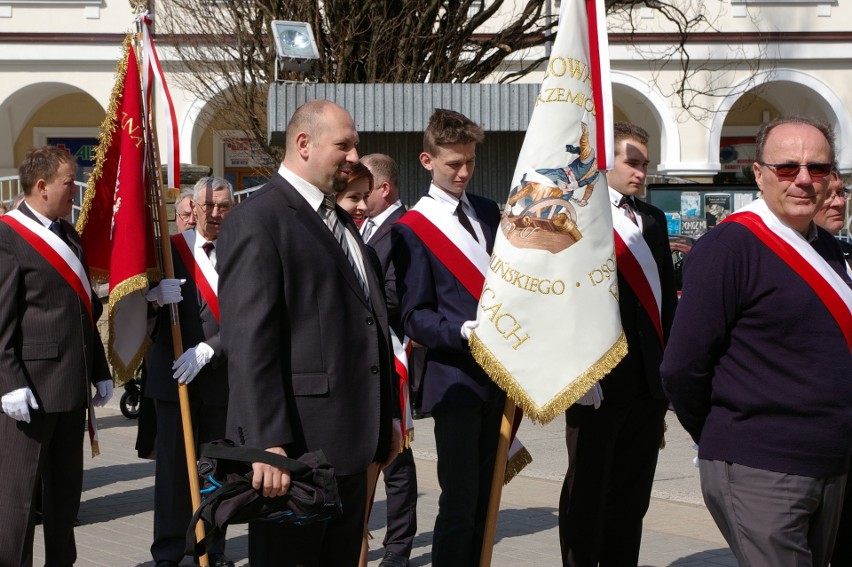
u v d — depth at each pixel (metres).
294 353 3.89
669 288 5.30
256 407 3.72
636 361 5.04
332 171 4.04
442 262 5.00
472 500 4.88
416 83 11.07
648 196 15.44
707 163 22.33
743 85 22.30
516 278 4.52
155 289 5.77
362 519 4.20
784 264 3.63
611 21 21.17
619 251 5.09
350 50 11.86
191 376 5.64
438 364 4.94
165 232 5.85
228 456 3.68
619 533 5.25
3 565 5.21
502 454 4.73
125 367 5.82
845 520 4.52
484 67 12.69
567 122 4.55
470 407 4.88
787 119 3.73
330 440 3.91
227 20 13.68
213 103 15.02
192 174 14.64
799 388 3.59
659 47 22.09
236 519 3.73
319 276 3.94
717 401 3.75
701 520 6.93
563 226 4.52
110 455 9.38
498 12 18.09
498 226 5.12
